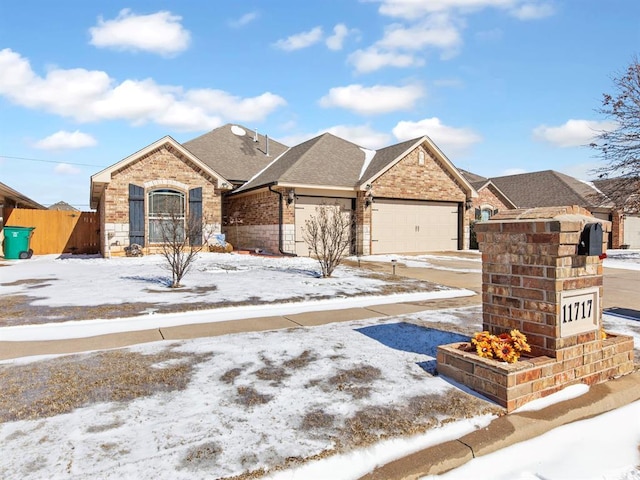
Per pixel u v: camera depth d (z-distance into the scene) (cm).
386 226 1881
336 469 235
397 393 334
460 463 254
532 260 357
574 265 351
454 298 814
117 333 535
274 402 317
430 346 465
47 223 1959
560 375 341
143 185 1585
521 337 350
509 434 280
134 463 233
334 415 295
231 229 2134
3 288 875
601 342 377
